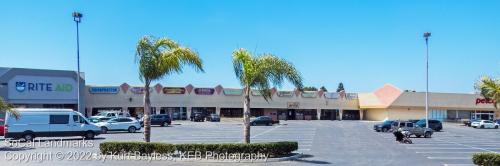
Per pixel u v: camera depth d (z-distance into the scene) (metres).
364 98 92.62
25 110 34.19
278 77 22.62
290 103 87.25
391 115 87.38
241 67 22.92
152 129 52.91
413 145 34.06
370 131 53.28
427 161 23.92
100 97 73.06
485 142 38.72
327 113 91.94
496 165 19.27
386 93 88.94
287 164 21.44
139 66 22.89
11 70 59.16
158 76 23.09
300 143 34.69
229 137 40.44
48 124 34.69
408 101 87.50
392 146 32.81
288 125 66.44
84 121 36.34
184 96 79.25
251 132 49.41
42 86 61.19
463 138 44.19
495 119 82.50
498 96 18.34
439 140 40.66
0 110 28.36
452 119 89.38
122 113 66.69
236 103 83.06
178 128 55.22
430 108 88.69
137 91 75.44
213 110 82.19
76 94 63.62
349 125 67.88
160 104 77.44
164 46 23.22
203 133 46.19
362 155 26.27
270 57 22.58
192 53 22.89
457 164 22.84
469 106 90.69
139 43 22.81
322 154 26.45
